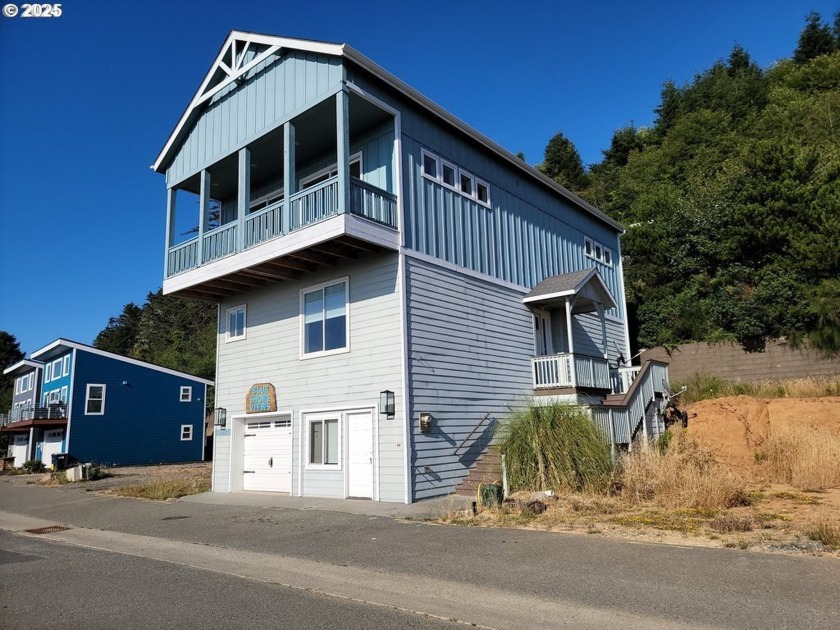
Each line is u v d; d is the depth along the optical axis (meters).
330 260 13.85
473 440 13.93
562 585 5.96
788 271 21.33
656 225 26.38
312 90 13.28
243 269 14.15
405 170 13.70
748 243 22.95
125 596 6.07
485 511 10.23
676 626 4.79
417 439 12.53
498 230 16.61
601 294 18.20
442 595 5.80
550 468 11.23
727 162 30.11
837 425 13.77
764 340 20.42
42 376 37.97
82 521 12.43
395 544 8.20
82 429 31.41
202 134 16.31
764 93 42.69
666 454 12.18
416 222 13.72
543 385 16.27
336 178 12.34
